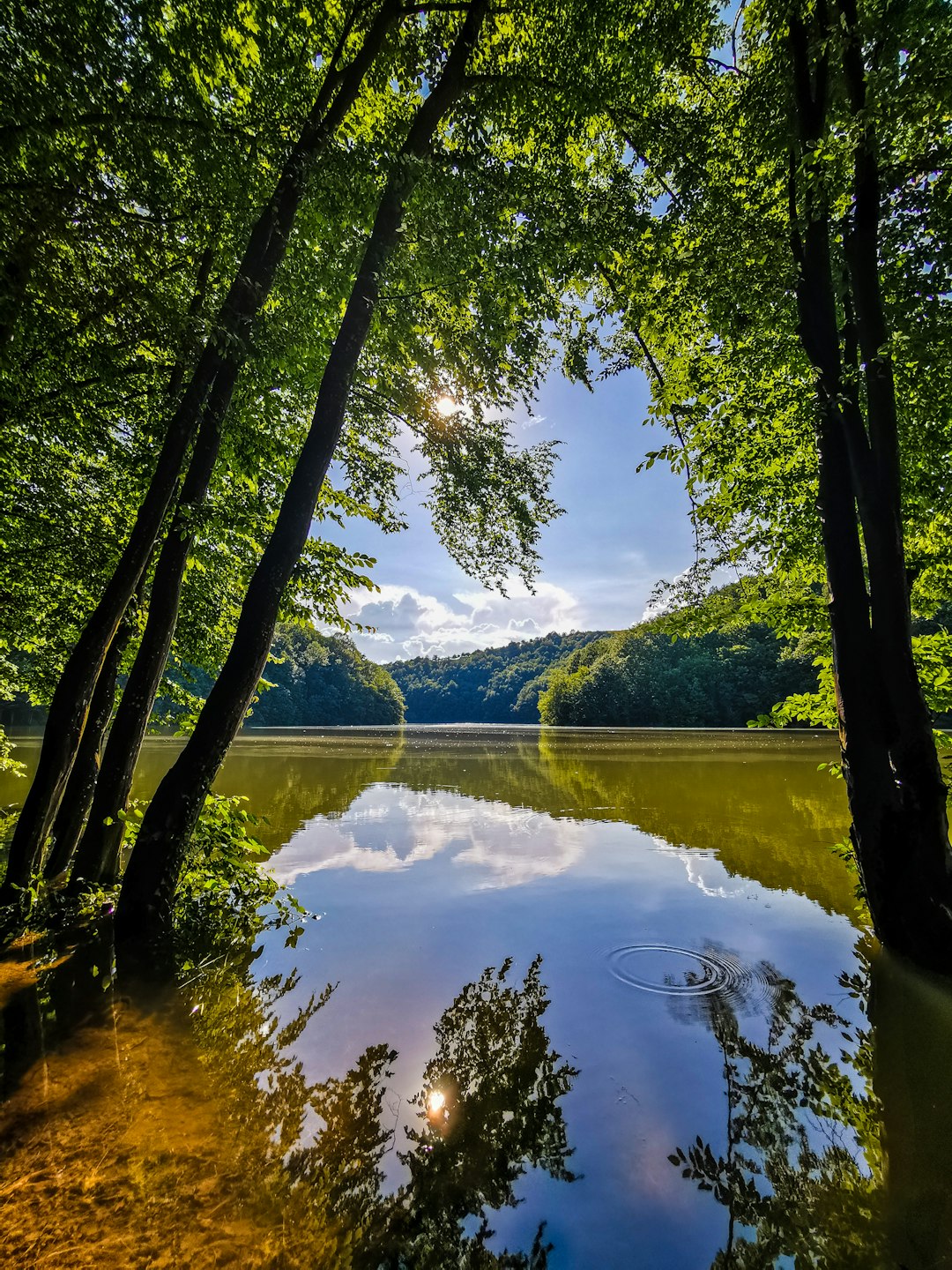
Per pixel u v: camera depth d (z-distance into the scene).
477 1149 2.52
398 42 6.21
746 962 4.38
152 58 4.05
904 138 4.98
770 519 7.19
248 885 5.79
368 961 4.38
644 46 6.11
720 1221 2.17
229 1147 2.44
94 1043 3.18
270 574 5.11
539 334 7.03
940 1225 2.14
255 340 5.42
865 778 4.54
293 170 4.89
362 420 7.23
